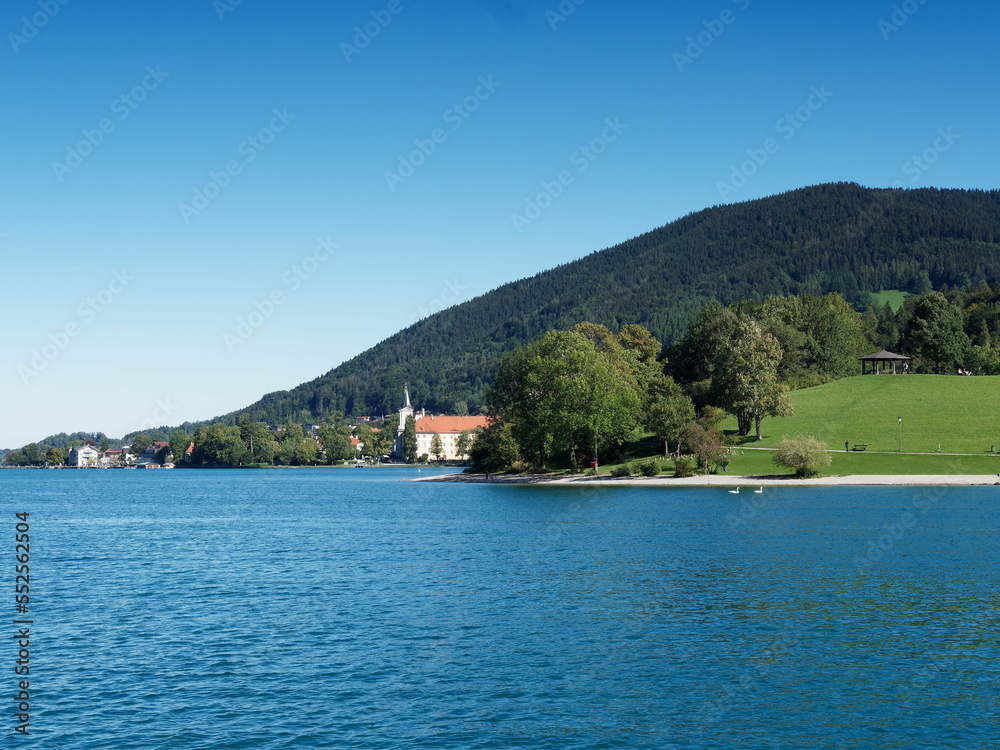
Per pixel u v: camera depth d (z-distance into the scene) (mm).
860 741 24891
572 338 144375
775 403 141500
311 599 44938
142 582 51781
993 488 105188
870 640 35250
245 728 25844
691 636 36062
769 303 194250
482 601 43625
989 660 32375
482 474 174000
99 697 28844
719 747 24469
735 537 66625
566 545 64312
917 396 158500
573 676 30719
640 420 139625
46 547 71562
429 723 26188
